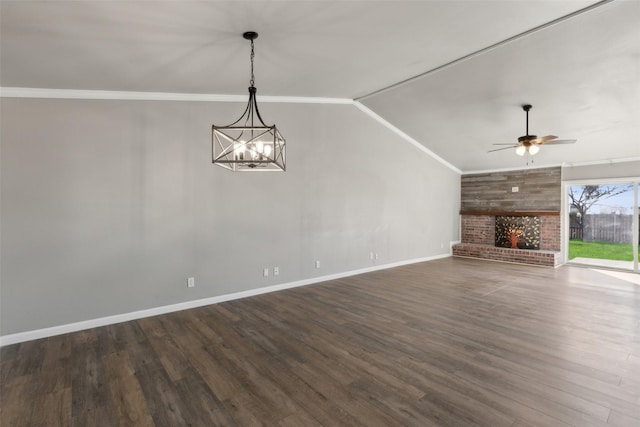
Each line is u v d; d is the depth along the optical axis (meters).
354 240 6.21
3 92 3.26
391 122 6.66
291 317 3.96
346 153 6.02
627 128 5.32
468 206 8.89
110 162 3.78
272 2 2.41
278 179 5.12
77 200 3.61
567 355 2.94
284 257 5.21
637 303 4.45
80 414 2.17
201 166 4.39
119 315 3.85
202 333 3.49
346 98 5.80
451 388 2.44
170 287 4.18
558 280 5.79
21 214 3.34
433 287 5.32
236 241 4.71
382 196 6.70
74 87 3.53
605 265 6.89
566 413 2.13
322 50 3.42
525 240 7.78
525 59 3.85
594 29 3.21
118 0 2.11
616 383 2.47
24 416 2.15
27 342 3.31
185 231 4.28
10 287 3.29
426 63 4.04
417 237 7.59
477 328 3.59
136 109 3.94
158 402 2.29
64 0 2.04
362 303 4.49
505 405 2.22
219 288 4.56
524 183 7.88
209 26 2.65
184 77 3.70
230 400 2.31
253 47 3.11
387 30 3.07
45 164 3.44
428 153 7.82
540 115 5.22
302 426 2.04
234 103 4.65
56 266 3.51
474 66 4.12
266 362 2.85
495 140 6.59
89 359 2.93
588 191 7.12
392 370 2.70
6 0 2.01
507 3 2.75
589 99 4.55
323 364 2.81
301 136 5.38
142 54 2.98
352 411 2.18
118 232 3.84
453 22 3.02
